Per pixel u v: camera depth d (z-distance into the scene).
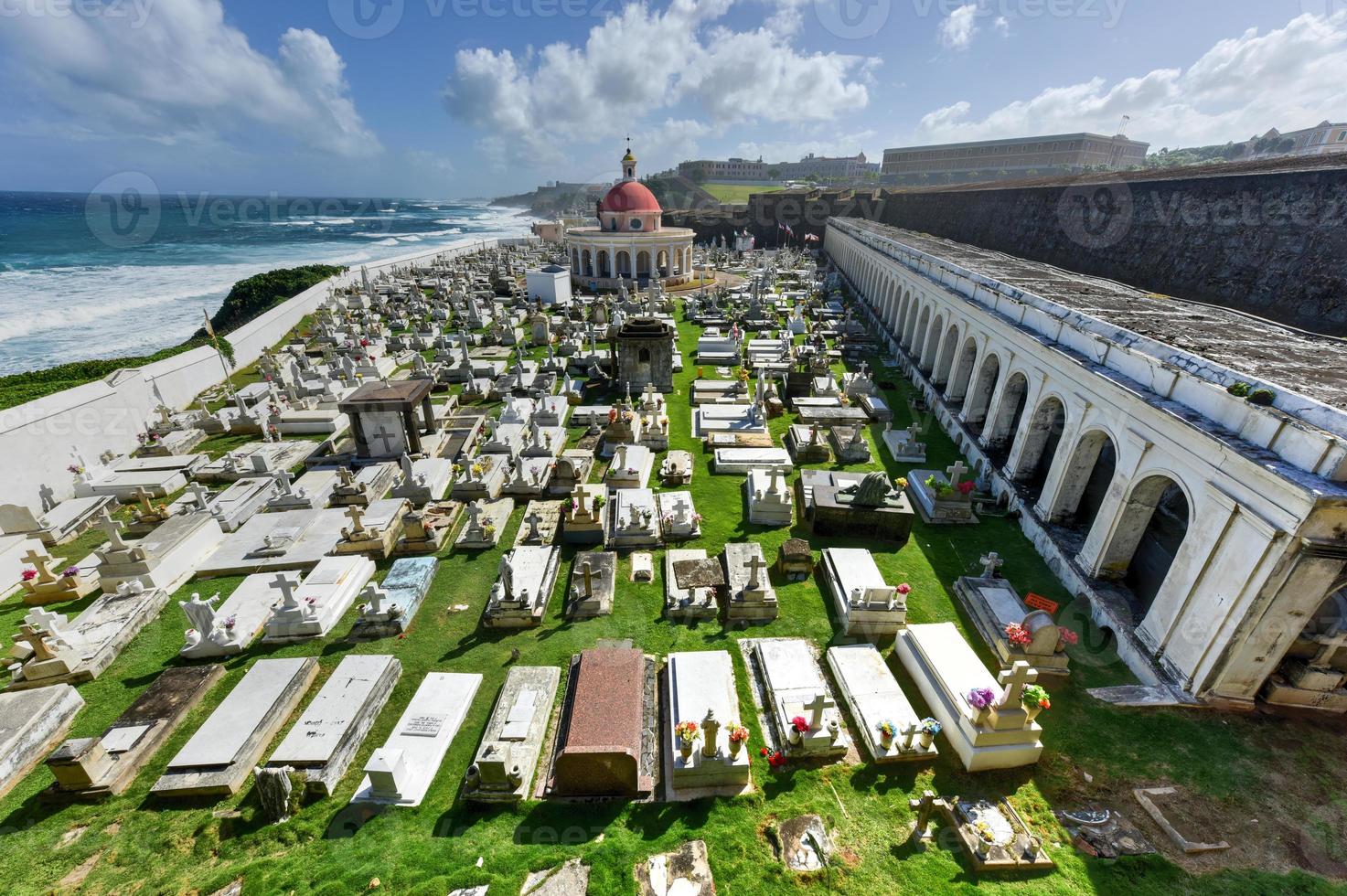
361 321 46.19
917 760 11.83
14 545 17.73
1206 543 12.29
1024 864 9.86
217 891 9.70
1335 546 10.24
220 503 20.44
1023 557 18.17
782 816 10.78
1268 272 22.27
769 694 13.23
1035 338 19.84
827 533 19.25
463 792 11.07
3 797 11.45
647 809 10.91
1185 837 10.27
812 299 53.41
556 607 16.28
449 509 20.47
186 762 11.55
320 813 10.97
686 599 15.89
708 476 23.28
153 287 73.56
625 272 64.06
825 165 199.00
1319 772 11.36
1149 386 15.07
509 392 31.80
